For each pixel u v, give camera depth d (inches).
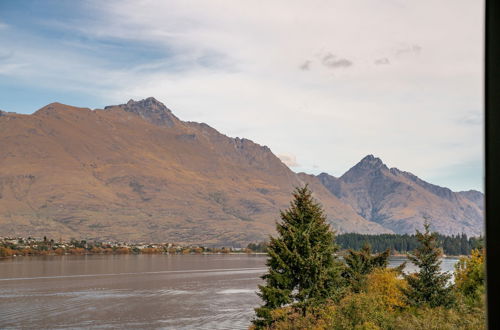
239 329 2751.0
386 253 2081.7
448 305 1379.2
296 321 1334.9
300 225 1524.4
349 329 1057.5
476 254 1417.3
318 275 1461.6
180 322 3021.7
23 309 3651.6
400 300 1472.7
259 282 5989.2
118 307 3762.3
